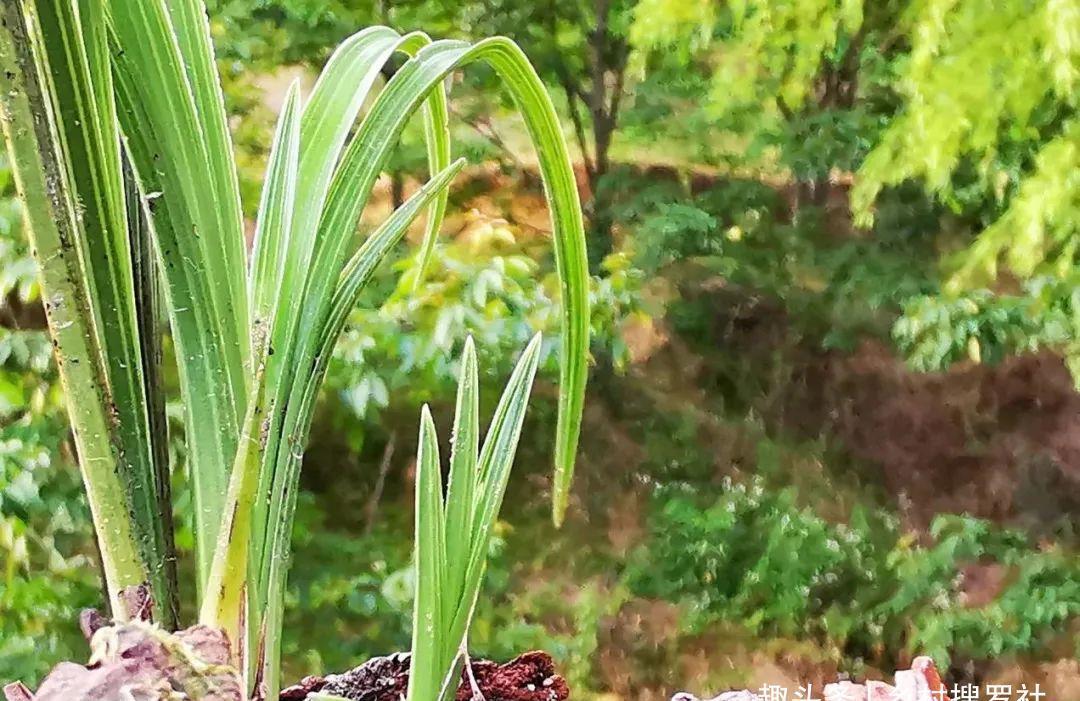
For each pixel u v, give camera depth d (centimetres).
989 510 348
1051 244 253
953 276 284
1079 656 284
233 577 57
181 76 56
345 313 60
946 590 299
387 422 283
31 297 184
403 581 233
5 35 53
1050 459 354
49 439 202
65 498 202
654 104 357
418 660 59
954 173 307
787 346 372
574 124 361
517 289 223
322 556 260
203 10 57
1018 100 225
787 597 304
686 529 319
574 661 279
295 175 59
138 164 56
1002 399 374
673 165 372
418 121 285
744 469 347
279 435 58
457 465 61
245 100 270
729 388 366
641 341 372
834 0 261
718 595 308
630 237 358
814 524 320
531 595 302
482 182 326
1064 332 284
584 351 66
